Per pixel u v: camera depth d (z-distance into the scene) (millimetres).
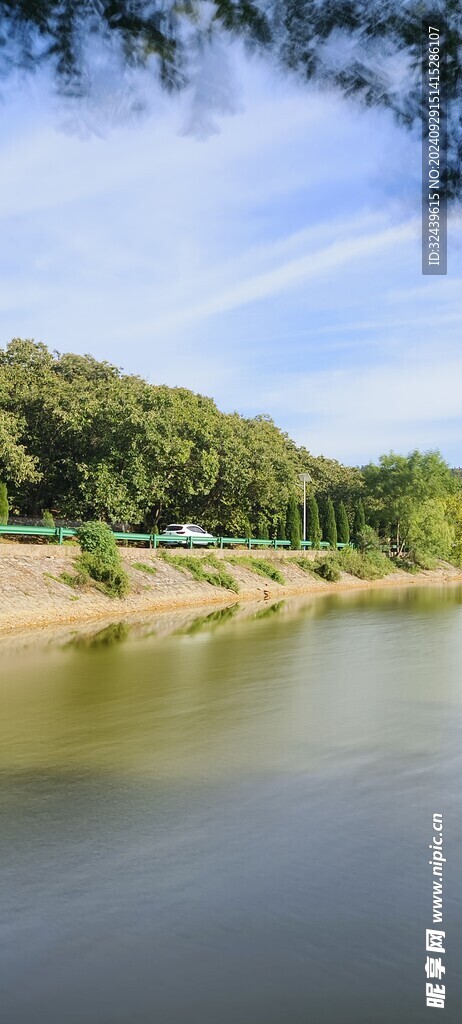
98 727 8805
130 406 33812
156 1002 3604
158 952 4020
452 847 5258
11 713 9555
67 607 22203
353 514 62469
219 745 7992
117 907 4484
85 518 35344
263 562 39438
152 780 6828
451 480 66688
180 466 37219
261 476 42344
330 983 3723
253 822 5777
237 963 3896
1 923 4324
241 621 22188
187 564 31750
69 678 12133
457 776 6887
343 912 4383
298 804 6172
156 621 21922
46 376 37031
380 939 4094
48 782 6781
